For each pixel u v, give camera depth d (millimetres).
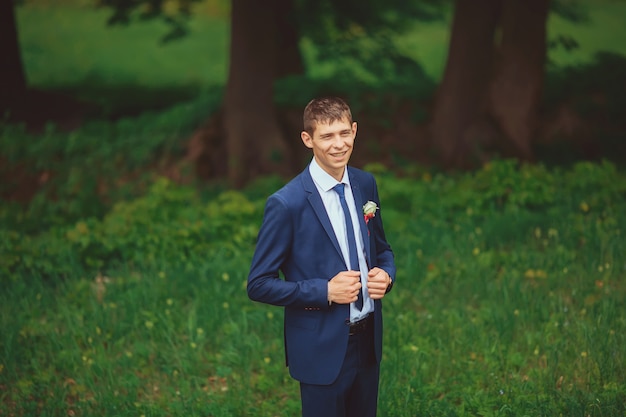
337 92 11922
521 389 4641
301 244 3145
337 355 3172
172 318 5926
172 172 11148
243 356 5285
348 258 3174
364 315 3234
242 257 7227
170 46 23359
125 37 24391
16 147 11414
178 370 5215
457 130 11164
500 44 11211
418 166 10625
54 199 10883
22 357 5371
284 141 11102
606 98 11969
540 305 5785
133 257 7285
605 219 7609
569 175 8906
